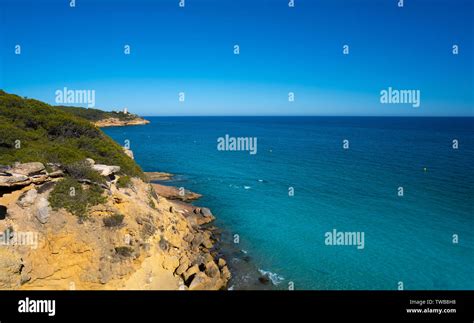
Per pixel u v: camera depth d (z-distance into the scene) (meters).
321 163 68.81
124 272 20.17
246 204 42.41
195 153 86.88
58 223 19.52
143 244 21.86
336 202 42.25
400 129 181.00
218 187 50.75
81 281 19.08
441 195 43.91
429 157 73.62
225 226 35.19
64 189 21.00
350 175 56.78
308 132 161.12
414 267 26.19
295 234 32.81
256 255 28.41
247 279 24.44
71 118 31.62
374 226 34.25
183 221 30.80
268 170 62.84
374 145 99.81
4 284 17.14
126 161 30.03
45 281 18.38
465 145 97.31
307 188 49.19
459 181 50.56
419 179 52.38
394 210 38.72
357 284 23.92
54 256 18.91
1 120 25.58
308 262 27.14
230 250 29.38
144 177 31.20
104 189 22.62
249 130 179.38
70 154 24.50
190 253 26.41
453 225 34.00
